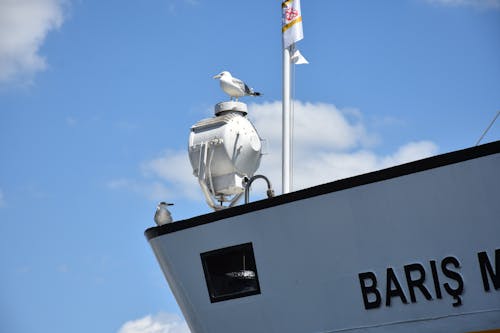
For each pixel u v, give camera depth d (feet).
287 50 56.85
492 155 42.86
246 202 51.62
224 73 55.77
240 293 49.70
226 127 52.90
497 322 42.96
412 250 44.60
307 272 47.29
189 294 51.65
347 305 46.32
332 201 46.26
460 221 43.60
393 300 45.09
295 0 56.85
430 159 44.01
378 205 45.19
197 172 53.42
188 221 50.96
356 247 45.88
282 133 55.93
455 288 43.70
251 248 48.91
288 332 48.16
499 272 42.88
